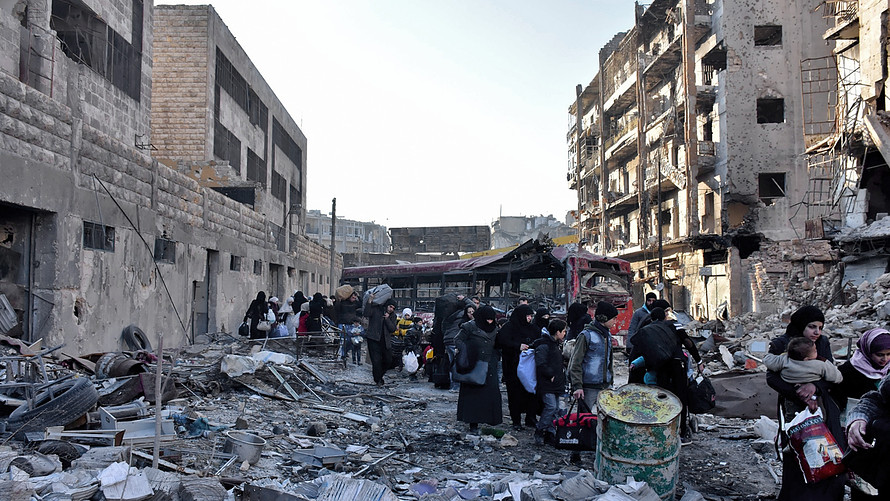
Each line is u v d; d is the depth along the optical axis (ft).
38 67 38.93
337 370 47.85
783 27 103.86
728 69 104.12
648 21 130.82
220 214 67.15
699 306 107.76
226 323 68.59
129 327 43.98
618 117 151.33
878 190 75.92
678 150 112.88
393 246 240.53
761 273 90.53
